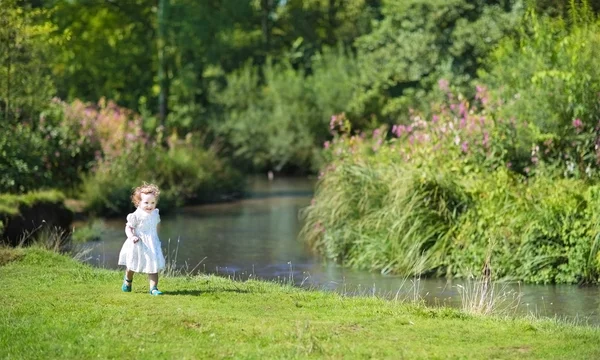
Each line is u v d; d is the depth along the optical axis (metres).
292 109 43.59
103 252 17.78
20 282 11.31
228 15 44.94
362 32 49.62
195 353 7.82
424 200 15.84
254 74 45.88
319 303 10.11
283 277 14.92
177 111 45.78
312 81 44.62
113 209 24.73
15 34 20.86
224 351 7.88
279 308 9.77
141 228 10.48
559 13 22.05
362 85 40.78
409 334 8.62
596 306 12.12
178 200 27.64
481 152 17.53
